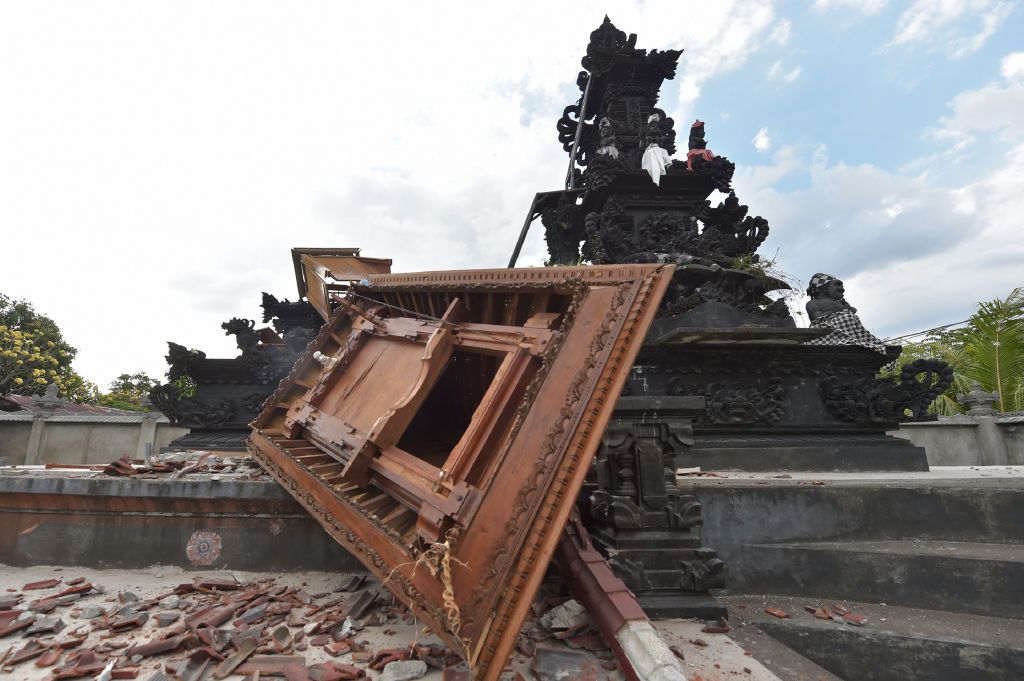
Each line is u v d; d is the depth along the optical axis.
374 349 5.29
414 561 2.73
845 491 5.41
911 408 8.62
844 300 9.89
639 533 4.00
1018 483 5.67
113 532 4.97
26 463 15.74
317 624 3.45
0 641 3.21
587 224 11.48
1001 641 3.91
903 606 4.62
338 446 4.13
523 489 2.48
